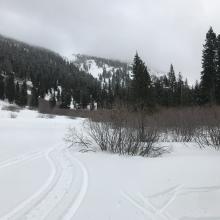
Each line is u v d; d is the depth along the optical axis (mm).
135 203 6070
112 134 11961
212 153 11617
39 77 134250
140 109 13078
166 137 15945
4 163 9477
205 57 42250
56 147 13094
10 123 28531
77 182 7465
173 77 65312
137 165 9414
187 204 6059
